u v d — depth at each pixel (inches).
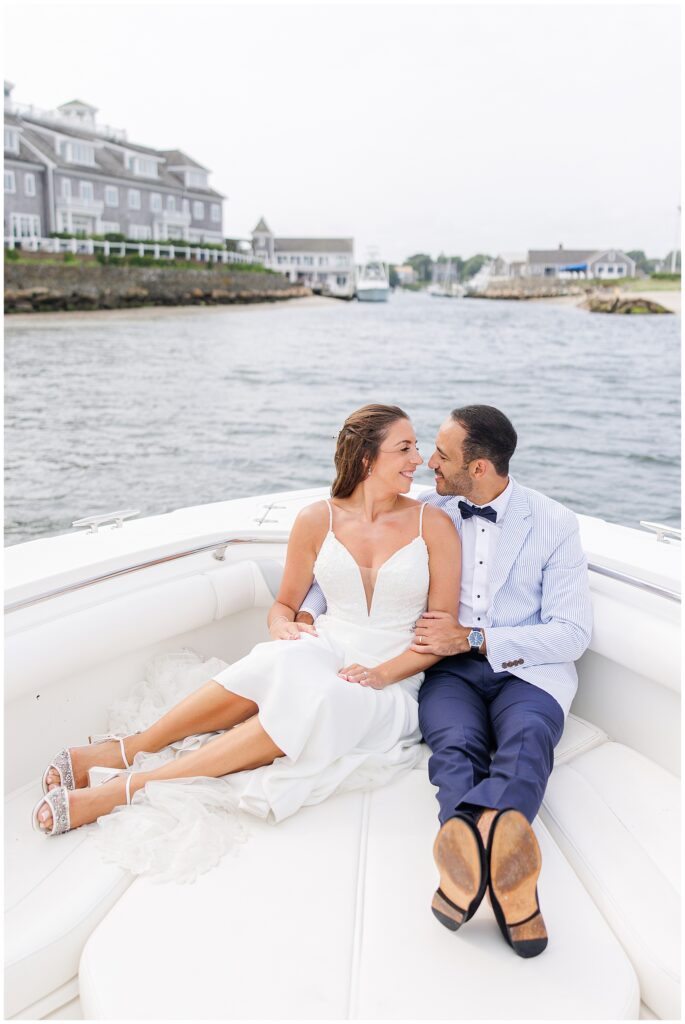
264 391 1119.0
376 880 52.7
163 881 52.8
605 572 72.6
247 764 62.1
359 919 49.4
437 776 58.3
